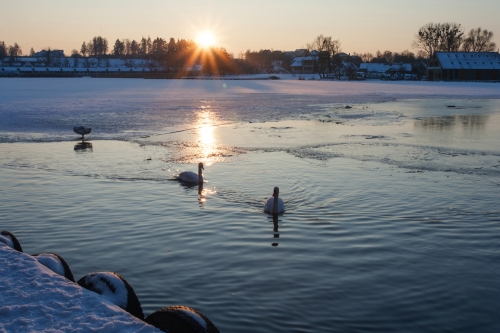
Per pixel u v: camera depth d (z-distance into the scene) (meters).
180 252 11.17
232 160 20.81
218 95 63.28
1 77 148.38
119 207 14.45
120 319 6.10
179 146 24.14
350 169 19.19
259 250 11.30
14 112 38.31
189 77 156.38
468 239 12.07
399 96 64.38
